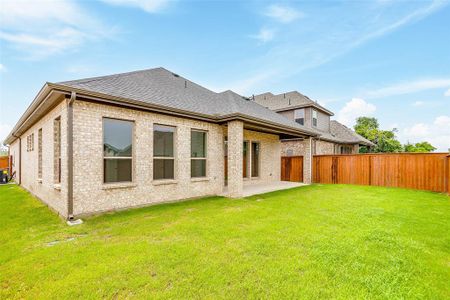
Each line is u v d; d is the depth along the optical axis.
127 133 7.32
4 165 19.98
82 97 6.13
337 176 14.65
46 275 3.15
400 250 3.99
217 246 4.11
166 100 8.41
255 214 6.39
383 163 12.97
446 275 3.21
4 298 2.70
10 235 4.79
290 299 2.66
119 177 7.09
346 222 5.62
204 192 9.46
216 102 11.48
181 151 8.67
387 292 2.80
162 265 3.41
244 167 13.05
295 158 16.42
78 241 4.39
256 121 9.80
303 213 6.51
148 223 5.56
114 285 2.90
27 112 8.38
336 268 3.35
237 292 2.78
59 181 7.27
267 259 3.62
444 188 10.60
